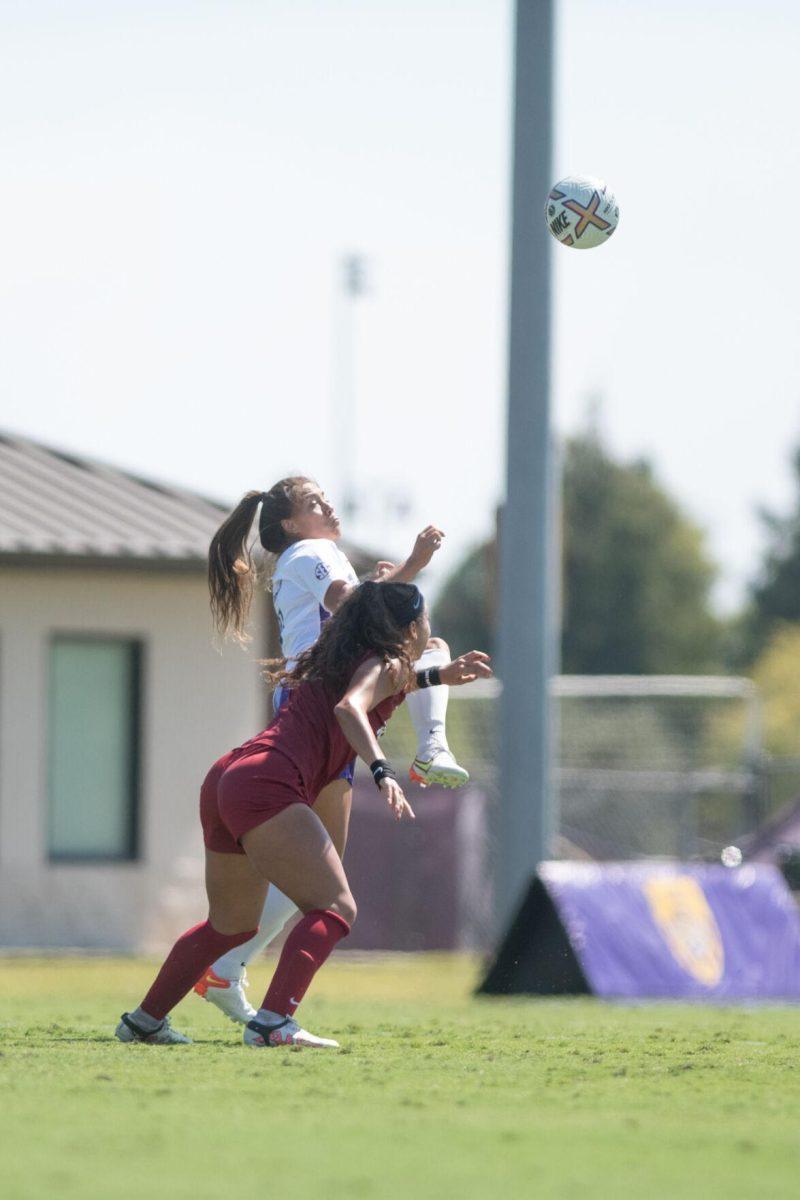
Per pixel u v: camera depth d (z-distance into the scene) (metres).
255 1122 16.52
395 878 73.12
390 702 24.14
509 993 43.44
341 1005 37.78
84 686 68.19
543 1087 19.73
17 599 66.38
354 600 23.77
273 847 23.14
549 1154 15.03
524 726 53.44
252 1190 13.13
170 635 69.06
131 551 66.31
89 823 68.12
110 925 67.25
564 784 84.69
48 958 64.06
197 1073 20.30
